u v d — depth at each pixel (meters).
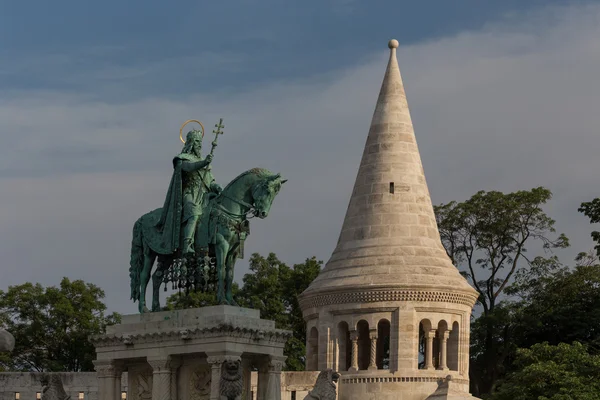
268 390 60.53
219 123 63.28
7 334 40.25
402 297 95.50
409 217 98.94
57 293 119.50
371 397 94.94
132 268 64.50
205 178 63.72
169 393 60.31
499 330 122.19
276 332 60.88
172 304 122.06
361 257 98.12
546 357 97.81
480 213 128.25
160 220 63.56
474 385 123.00
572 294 120.19
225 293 61.50
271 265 127.88
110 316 122.31
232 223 61.16
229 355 58.53
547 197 127.69
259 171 62.12
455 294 96.44
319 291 98.12
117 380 62.81
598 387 92.44
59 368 114.94
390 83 102.12
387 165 100.00
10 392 87.31
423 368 95.69
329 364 96.94
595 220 111.06
